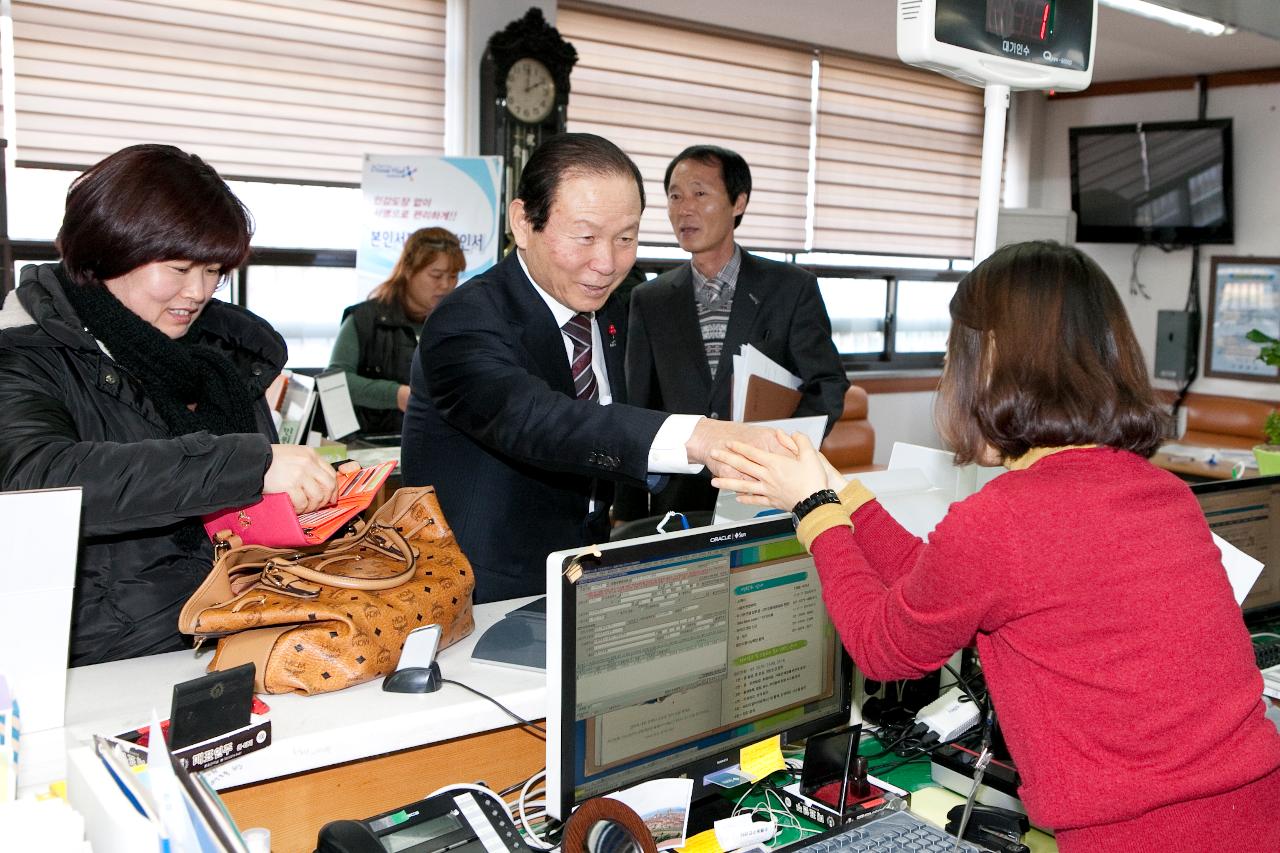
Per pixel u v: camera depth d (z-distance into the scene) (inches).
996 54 70.8
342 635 51.4
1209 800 39.6
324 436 152.1
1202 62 249.9
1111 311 42.0
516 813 53.4
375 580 54.1
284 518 52.2
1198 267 267.4
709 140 227.1
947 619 40.9
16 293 56.5
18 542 43.8
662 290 120.8
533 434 60.7
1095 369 41.1
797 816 56.2
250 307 187.9
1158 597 39.8
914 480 71.3
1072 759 39.9
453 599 57.3
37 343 53.8
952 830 54.1
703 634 52.9
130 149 56.6
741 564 54.2
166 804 32.8
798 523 49.2
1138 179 268.2
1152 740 39.3
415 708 50.2
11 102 160.7
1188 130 258.1
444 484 69.7
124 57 168.4
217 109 177.0
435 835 45.2
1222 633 40.8
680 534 51.0
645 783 50.3
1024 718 40.9
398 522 60.9
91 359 55.3
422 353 66.6
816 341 115.6
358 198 196.2
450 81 199.0
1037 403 41.2
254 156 181.2
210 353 62.6
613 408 59.6
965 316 43.8
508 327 65.9
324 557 56.7
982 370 43.5
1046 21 73.2
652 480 60.2
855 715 62.2
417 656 53.0
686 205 115.7
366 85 190.4
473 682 53.9
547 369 67.5
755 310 115.8
